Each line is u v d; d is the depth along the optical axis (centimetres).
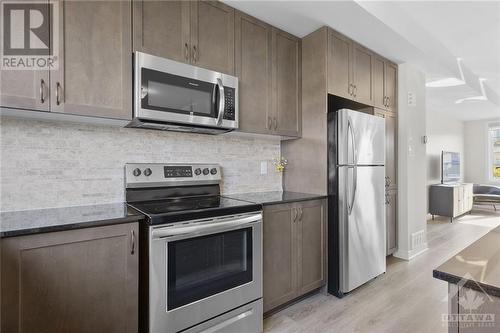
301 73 264
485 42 319
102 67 154
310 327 196
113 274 137
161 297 146
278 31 246
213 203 191
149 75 167
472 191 666
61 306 124
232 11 212
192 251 158
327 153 247
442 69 361
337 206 241
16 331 114
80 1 148
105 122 175
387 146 325
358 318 207
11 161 156
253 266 184
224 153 247
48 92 138
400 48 293
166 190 205
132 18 165
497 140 732
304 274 228
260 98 230
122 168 193
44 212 155
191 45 188
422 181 365
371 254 260
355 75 276
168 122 178
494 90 529
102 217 140
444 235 454
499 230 122
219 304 168
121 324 140
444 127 674
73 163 175
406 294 245
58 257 123
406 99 337
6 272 112
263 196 238
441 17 270
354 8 218
